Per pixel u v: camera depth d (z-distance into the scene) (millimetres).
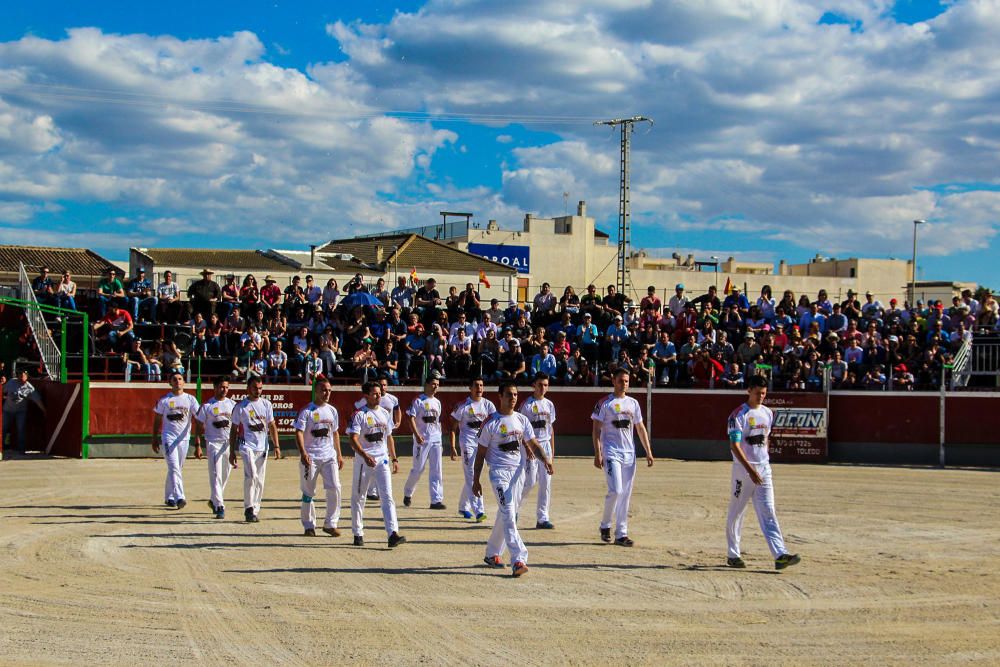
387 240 55469
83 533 13711
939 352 27031
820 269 75625
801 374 26500
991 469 24125
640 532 14461
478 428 15398
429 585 10844
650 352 28156
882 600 10414
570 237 65000
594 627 9289
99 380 24375
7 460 22859
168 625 9219
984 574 11750
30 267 43562
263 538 13438
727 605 10141
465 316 29141
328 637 8898
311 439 13477
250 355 25734
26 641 8664
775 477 22031
